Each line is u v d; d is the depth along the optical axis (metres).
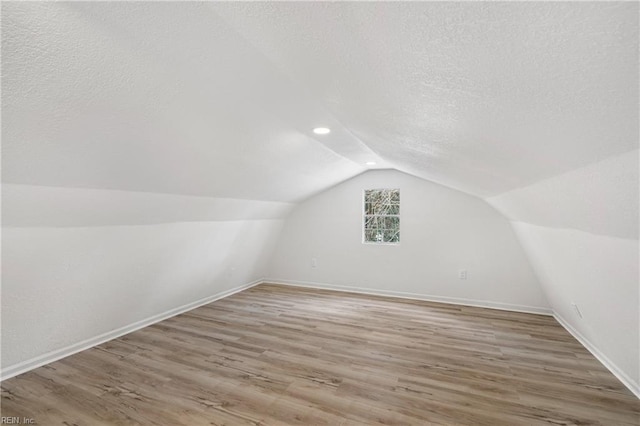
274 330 3.31
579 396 2.10
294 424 1.83
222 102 1.63
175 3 0.85
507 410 1.95
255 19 0.88
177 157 2.10
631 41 0.44
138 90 1.37
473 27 0.56
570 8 0.42
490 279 4.07
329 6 0.67
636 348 1.88
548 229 2.10
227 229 3.88
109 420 1.86
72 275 2.46
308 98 1.61
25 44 0.98
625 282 1.49
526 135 0.99
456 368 2.48
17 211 1.80
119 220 2.46
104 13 0.91
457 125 1.19
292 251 5.32
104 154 1.74
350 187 4.86
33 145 1.45
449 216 4.27
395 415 1.91
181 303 3.91
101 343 2.96
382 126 1.74
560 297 3.01
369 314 3.82
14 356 2.37
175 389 2.19
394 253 4.60
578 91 0.63
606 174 0.93
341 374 2.39
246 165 2.68
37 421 1.85
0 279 2.04
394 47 0.76
